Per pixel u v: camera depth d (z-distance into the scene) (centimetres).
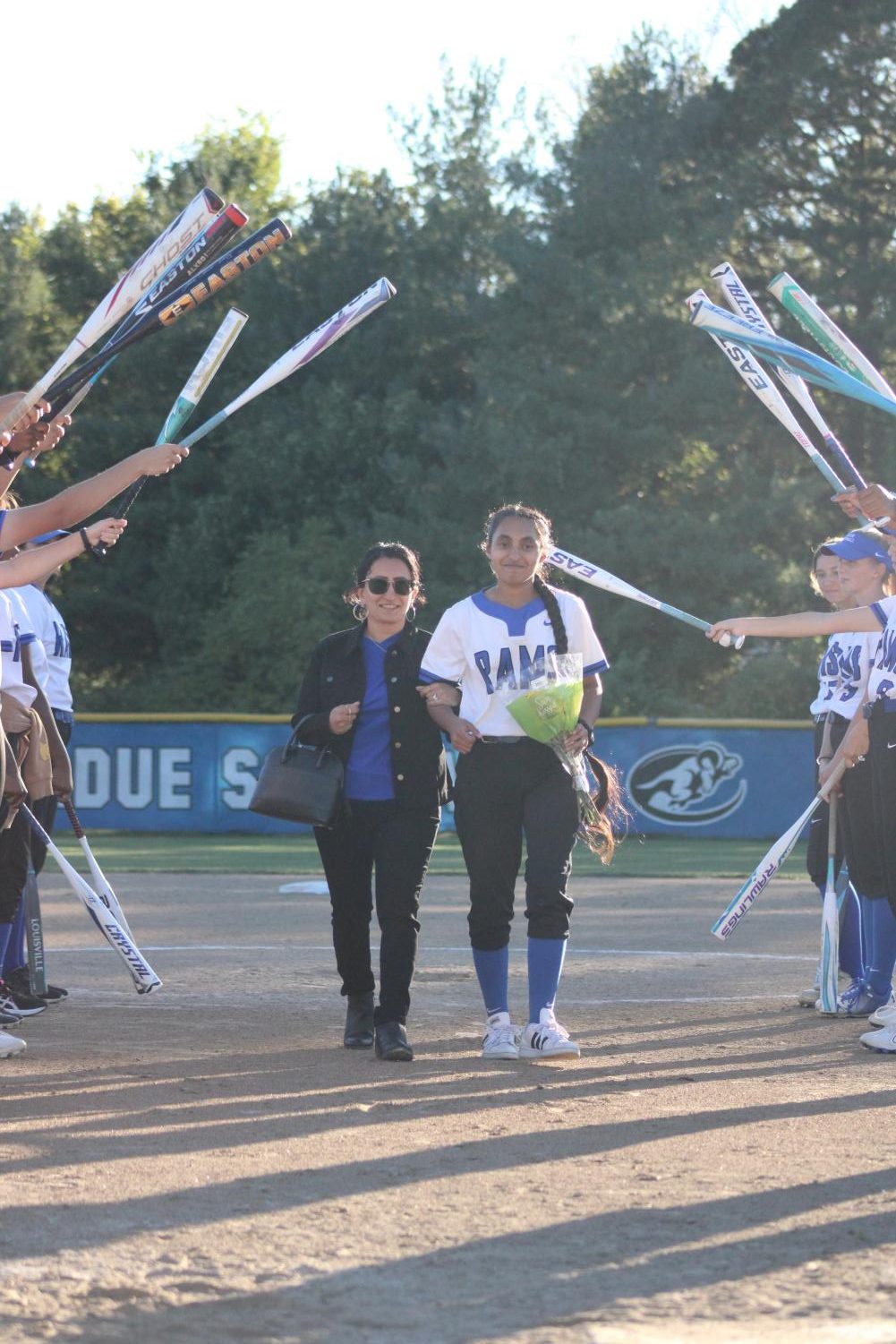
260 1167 600
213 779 2936
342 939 890
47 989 1013
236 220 778
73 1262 486
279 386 5419
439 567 4794
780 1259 489
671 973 1198
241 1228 522
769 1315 439
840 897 1070
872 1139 646
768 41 5097
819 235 5197
